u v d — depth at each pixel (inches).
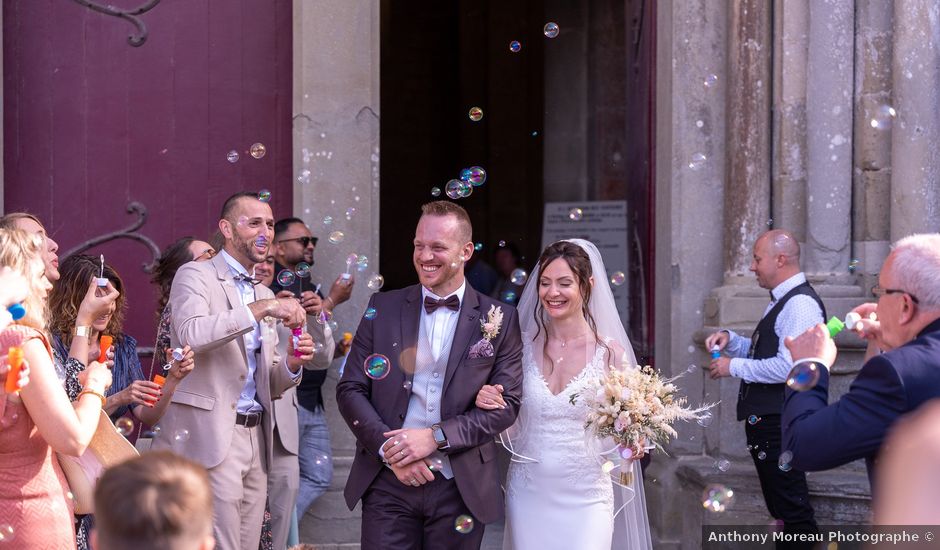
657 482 184.1
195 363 134.0
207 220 195.3
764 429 151.8
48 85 194.5
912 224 168.1
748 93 179.9
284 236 177.9
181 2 195.6
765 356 152.3
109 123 194.7
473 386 122.2
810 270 175.9
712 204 186.4
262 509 141.3
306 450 173.3
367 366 123.8
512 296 156.8
